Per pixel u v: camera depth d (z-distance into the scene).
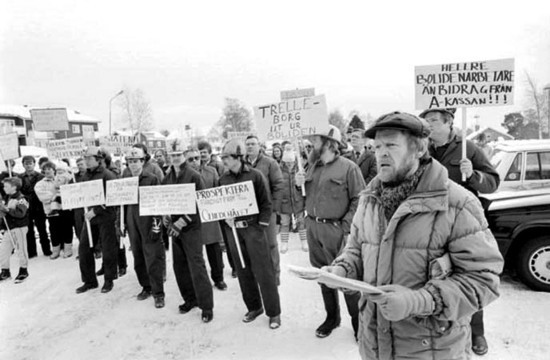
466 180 3.16
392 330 1.66
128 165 5.76
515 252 4.33
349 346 3.38
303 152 6.88
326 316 3.96
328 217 3.46
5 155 7.37
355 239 1.94
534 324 3.49
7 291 5.45
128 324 4.17
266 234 3.85
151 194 4.28
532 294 4.13
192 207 4.04
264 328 3.86
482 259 1.50
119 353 3.62
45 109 9.16
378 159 1.64
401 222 1.60
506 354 3.08
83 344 3.82
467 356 1.64
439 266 1.50
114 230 5.20
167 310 4.47
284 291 4.77
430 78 3.78
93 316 4.45
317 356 3.26
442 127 3.26
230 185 3.86
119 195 4.81
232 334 3.79
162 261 4.61
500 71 3.60
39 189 6.97
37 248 8.18
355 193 3.37
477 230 1.53
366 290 1.42
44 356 3.64
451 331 1.58
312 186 3.59
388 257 1.62
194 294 4.45
